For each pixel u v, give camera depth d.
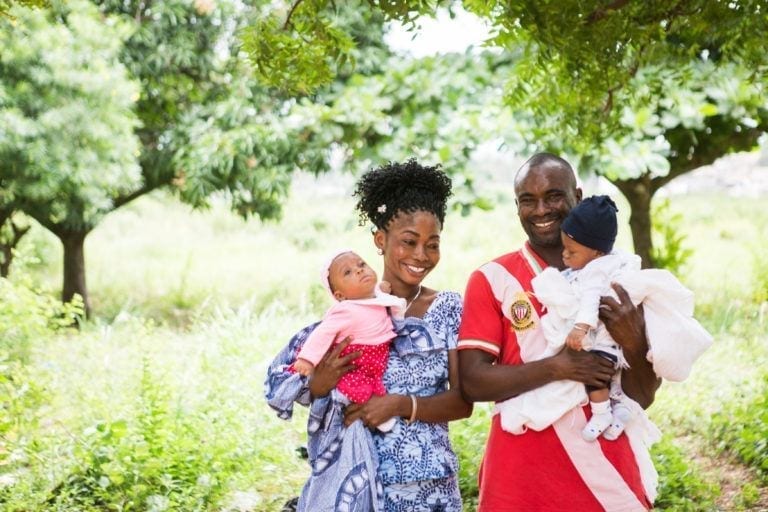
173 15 11.21
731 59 5.25
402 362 3.41
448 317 3.54
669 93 8.91
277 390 3.42
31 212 11.45
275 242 20.84
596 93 5.40
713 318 11.06
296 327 10.19
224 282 15.22
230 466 6.30
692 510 5.82
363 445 3.28
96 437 6.08
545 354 3.44
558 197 3.60
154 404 6.44
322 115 10.95
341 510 3.22
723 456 6.93
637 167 9.86
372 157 10.76
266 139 11.09
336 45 4.78
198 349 9.27
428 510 3.33
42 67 9.98
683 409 7.75
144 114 12.06
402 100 11.09
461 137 10.50
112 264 18.06
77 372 8.52
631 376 3.46
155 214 25.06
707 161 11.72
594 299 3.36
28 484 5.79
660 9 4.79
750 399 7.71
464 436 6.43
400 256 3.48
